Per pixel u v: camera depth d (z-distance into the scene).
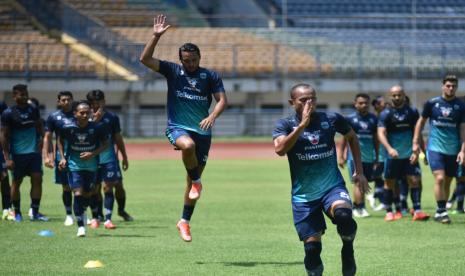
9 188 24.66
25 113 23.67
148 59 16.47
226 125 70.88
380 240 19.34
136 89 67.12
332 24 80.00
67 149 20.58
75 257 16.92
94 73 67.12
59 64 67.50
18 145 23.80
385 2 83.62
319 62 69.81
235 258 16.84
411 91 70.75
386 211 24.33
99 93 22.44
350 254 12.62
